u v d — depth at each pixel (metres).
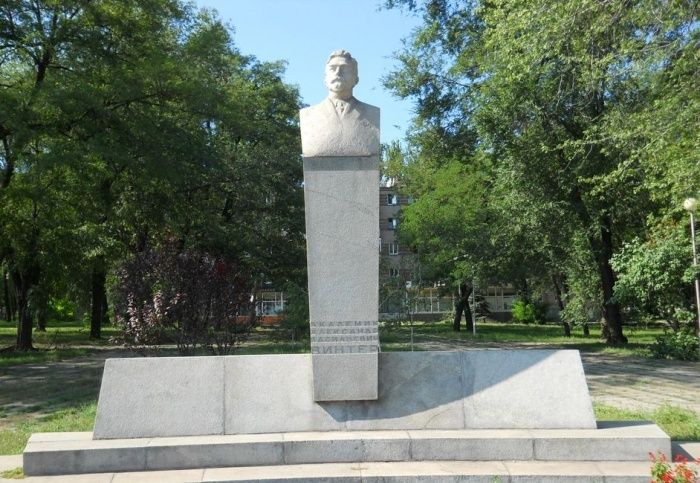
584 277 27.44
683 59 13.62
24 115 16.86
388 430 6.18
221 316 13.91
